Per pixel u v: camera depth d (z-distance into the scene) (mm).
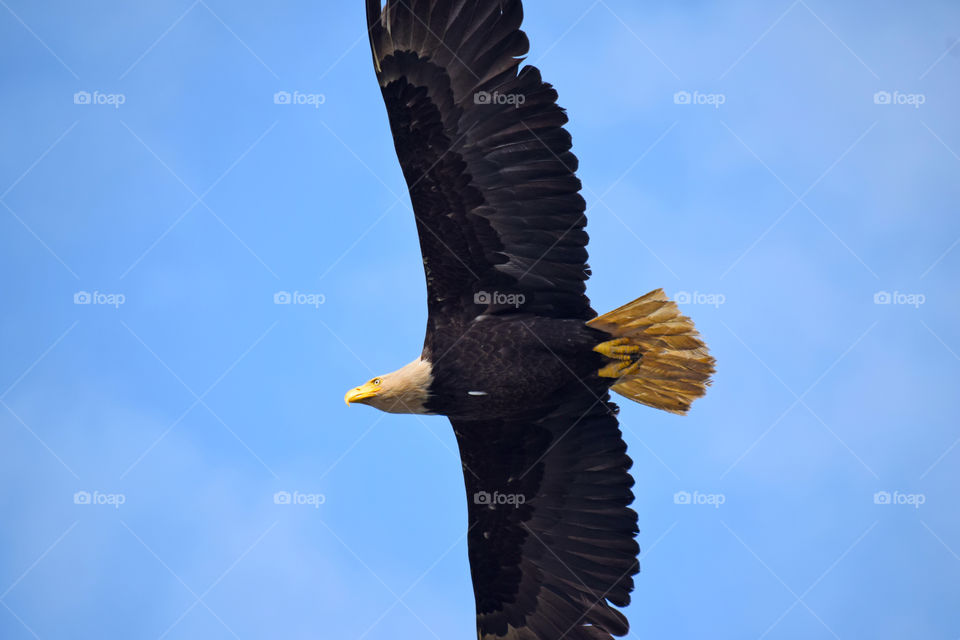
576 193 14281
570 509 16141
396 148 14445
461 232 14680
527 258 14672
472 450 16281
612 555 16000
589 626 16000
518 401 15188
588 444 15914
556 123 14078
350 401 15062
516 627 16391
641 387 15180
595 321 14633
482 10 14141
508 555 16484
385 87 14344
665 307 14523
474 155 14312
